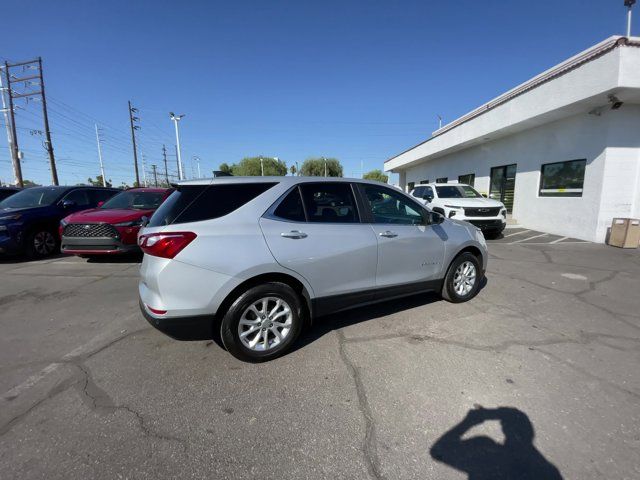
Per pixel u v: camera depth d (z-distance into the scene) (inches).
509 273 245.9
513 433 87.4
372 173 2800.2
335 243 132.0
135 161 1836.9
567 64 406.6
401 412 95.7
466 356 125.6
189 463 79.0
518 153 502.6
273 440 85.9
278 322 124.3
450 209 398.9
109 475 75.4
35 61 1156.5
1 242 282.2
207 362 123.0
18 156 1160.8
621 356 125.6
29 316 168.4
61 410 96.9
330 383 109.7
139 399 102.0
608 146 358.6
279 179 131.3
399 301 184.2
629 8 322.3
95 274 249.3
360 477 75.0
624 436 86.3
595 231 374.9
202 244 110.7
